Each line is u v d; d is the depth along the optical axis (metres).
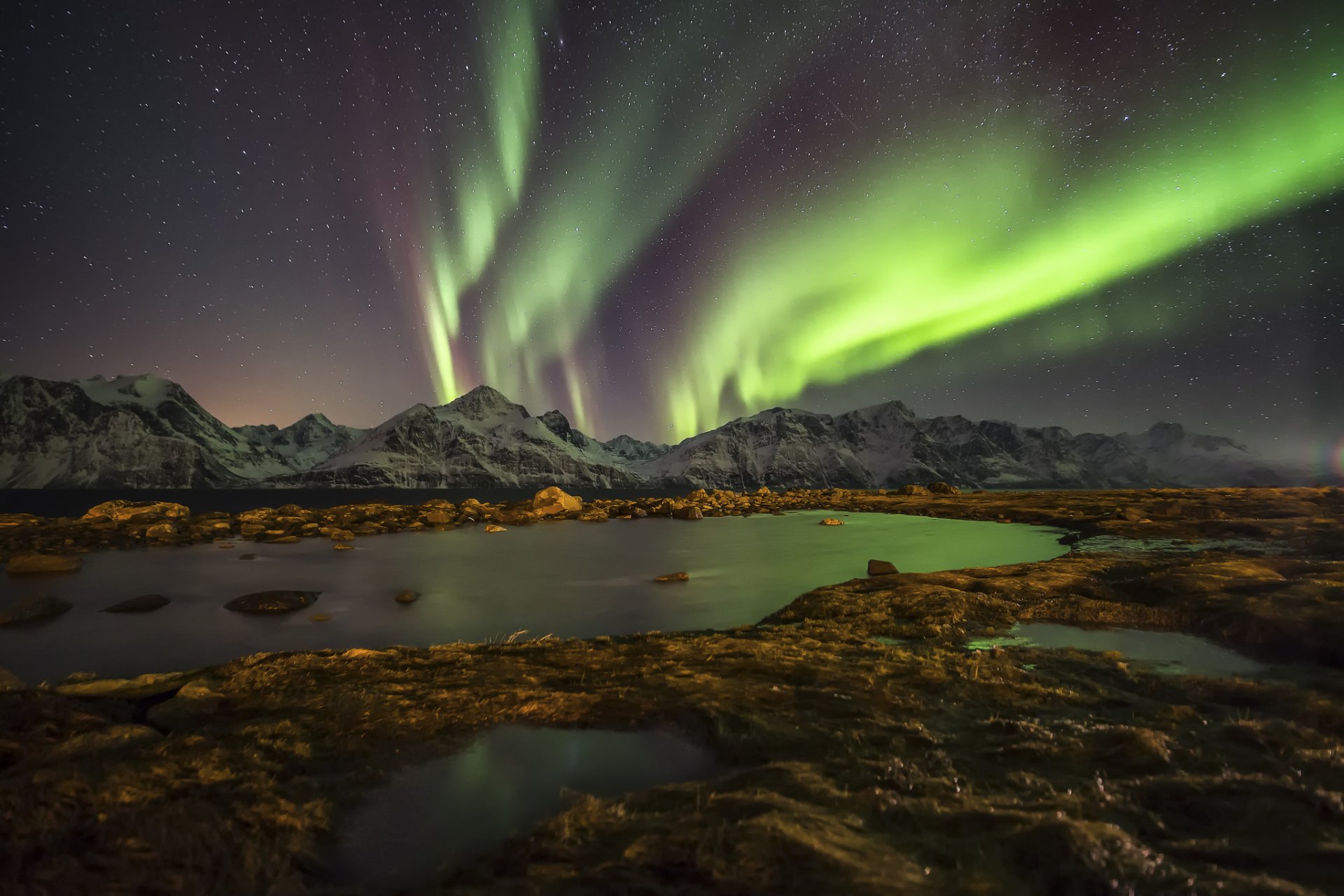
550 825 3.59
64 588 13.06
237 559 17.34
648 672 6.82
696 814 3.61
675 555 18.30
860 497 45.91
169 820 3.63
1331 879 2.93
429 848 3.52
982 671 6.62
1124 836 3.21
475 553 18.72
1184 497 34.62
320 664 7.26
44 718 5.28
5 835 3.40
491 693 6.07
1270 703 5.54
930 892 2.82
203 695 5.96
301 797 4.07
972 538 22.33
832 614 9.97
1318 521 19.62
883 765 4.29
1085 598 10.18
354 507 31.52
